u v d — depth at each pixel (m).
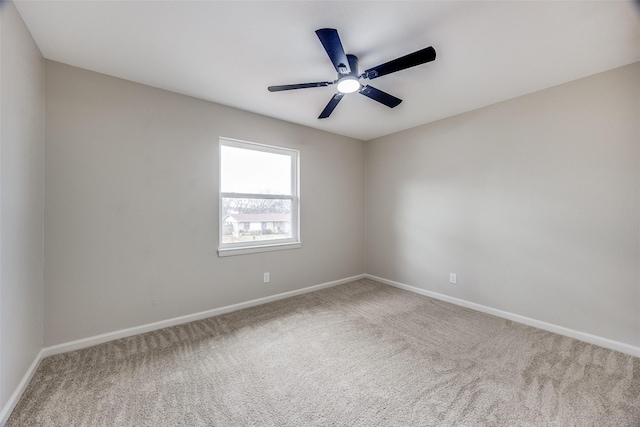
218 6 1.49
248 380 1.76
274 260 3.29
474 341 2.28
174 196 2.55
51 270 2.00
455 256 3.19
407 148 3.73
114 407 1.50
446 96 2.65
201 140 2.70
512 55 1.96
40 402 1.53
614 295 2.15
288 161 3.50
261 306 3.09
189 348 2.15
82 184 2.12
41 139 1.93
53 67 2.01
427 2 1.46
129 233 2.33
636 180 2.05
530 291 2.59
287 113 3.10
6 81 1.41
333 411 1.49
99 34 1.73
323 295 3.50
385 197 4.04
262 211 3.26
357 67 1.96
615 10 1.51
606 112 2.17
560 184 2.41
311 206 3.66
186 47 1.87
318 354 2.07
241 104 2.84
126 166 2.30
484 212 2.93
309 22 1.62
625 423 1.40
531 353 2.08
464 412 1.48
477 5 1.49
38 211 1.88
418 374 1.82
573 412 1.48
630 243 2.08
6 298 1.42
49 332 2.00
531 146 2.57
